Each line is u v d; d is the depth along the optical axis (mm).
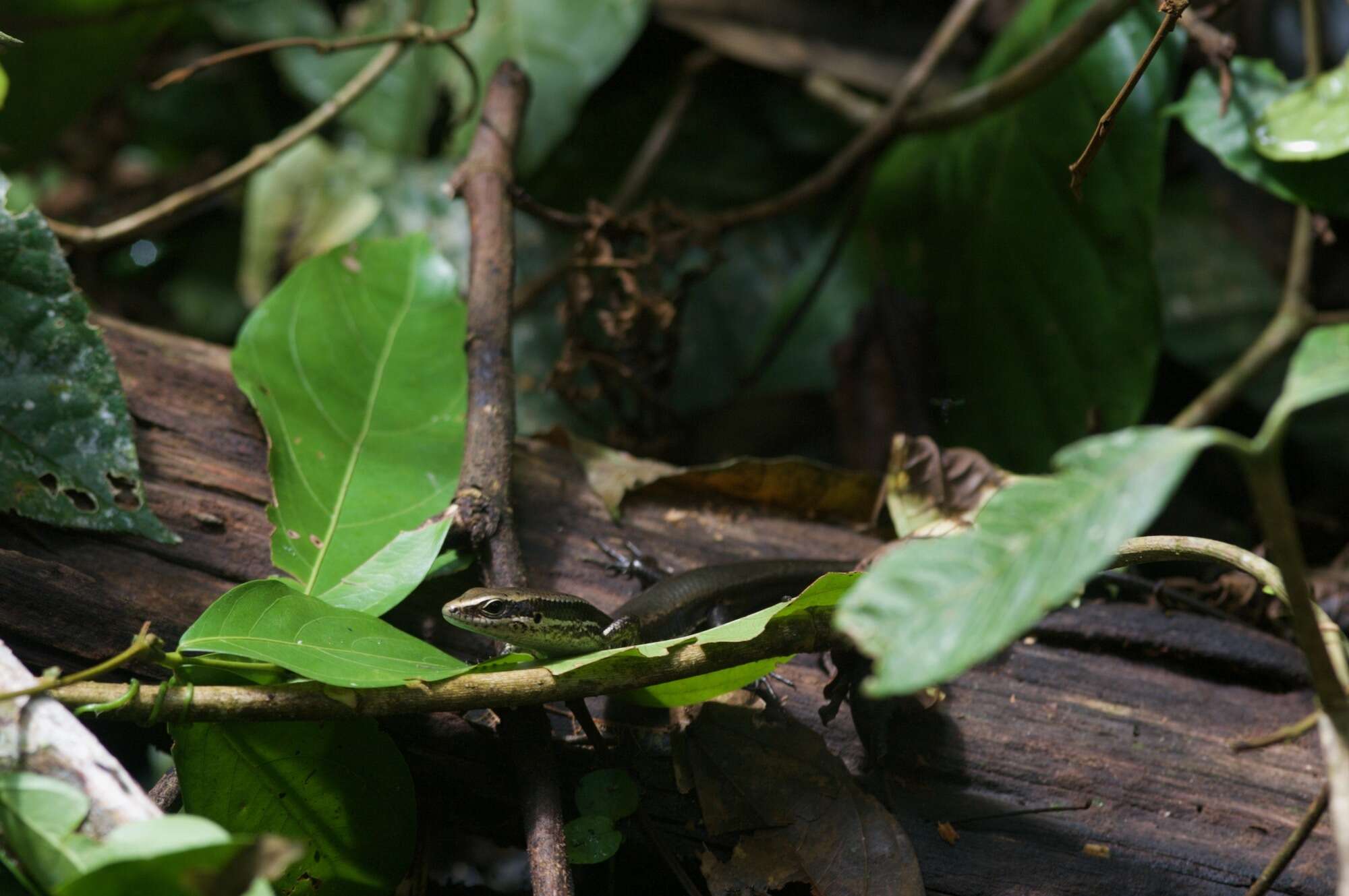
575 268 7422
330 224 10742
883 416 8828
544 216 7281
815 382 10453
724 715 5113
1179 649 6082
